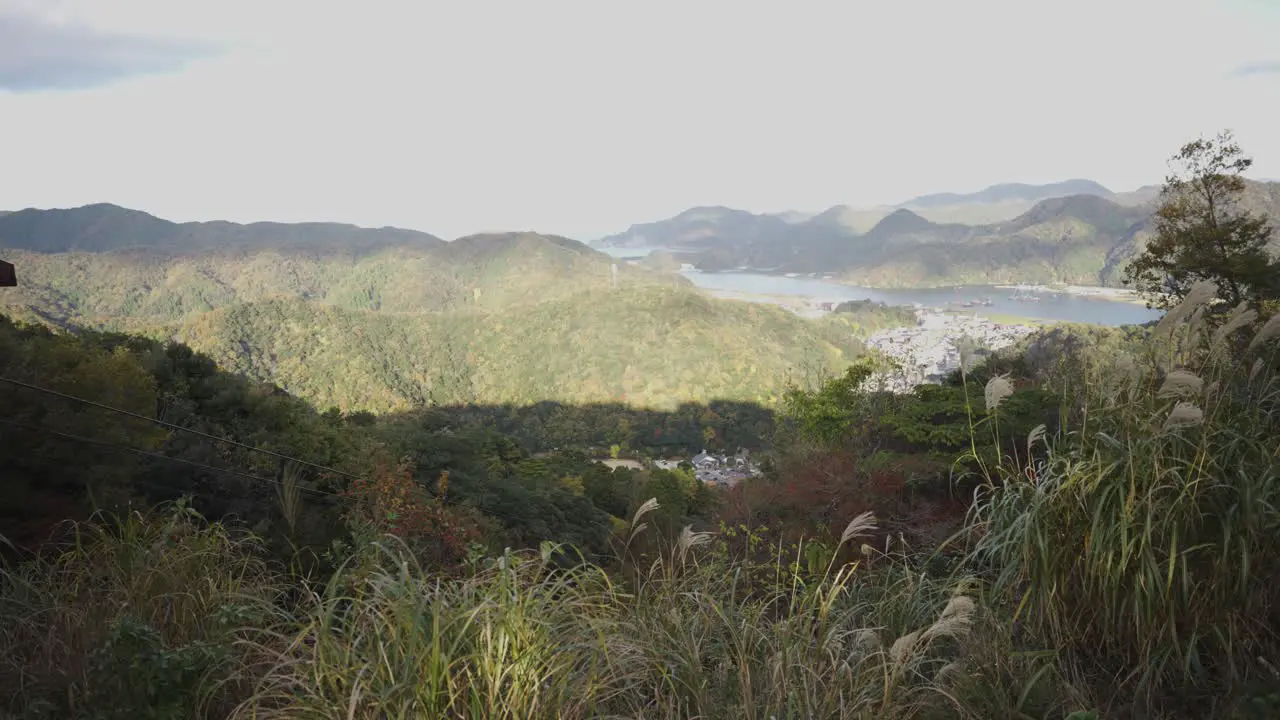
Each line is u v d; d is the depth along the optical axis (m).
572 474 38.66
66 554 2.98
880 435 11.29
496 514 20.66
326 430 16.89
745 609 2.64
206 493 8.62
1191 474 2.49
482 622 2.02
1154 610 2.41
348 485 10.60
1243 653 2.34
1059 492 2.65
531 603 2.14
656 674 2.35
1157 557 2.44
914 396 11.42
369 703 1.80
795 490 8.42
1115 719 2.28
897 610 2.88
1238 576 2.41
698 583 2.83
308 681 1.90
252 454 10.70
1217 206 19.03
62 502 5.92
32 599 2.70
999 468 3.00
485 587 2.24
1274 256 18.02
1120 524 2.40
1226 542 2.32
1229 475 2.52
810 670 2.13
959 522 5.54
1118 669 2.50
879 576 3.71
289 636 2.28
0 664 2.27
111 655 2.01
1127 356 2.80
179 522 3.28
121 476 7.43
